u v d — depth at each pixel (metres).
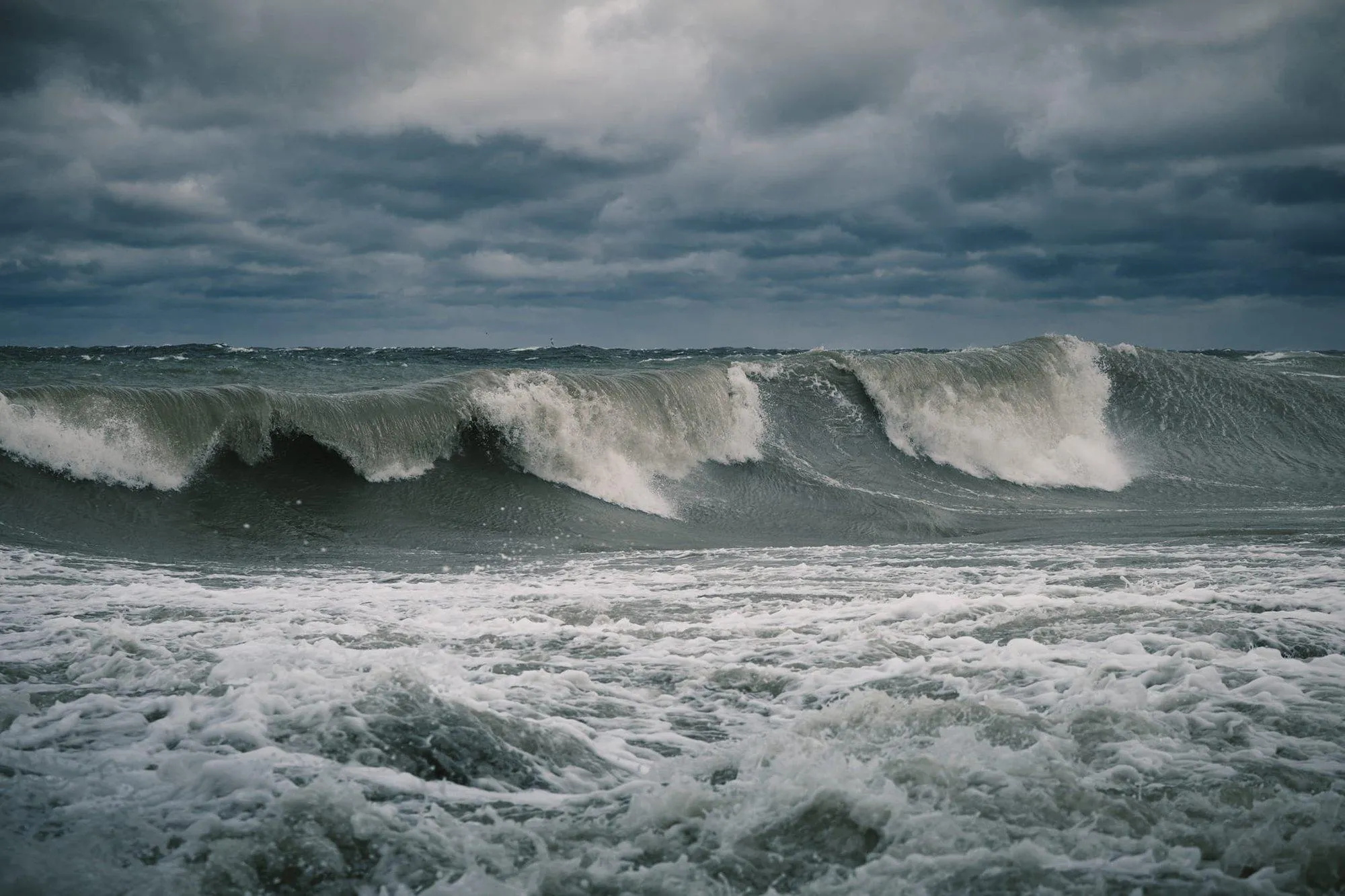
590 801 4.07
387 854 3.39
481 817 3.85
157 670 5.63
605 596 9.25
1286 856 3.24
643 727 5.24
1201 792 3.87
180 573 10.66
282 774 4.05
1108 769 4.09
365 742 4.43
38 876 3.08
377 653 6.26
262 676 5.43
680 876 3.26
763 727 5.30
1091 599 8.14
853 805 3.63
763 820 3.61
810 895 3.12
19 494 13.08
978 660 6.36
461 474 16.12
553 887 3.19
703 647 6.95
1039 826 3.51
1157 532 14.89
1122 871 3.15
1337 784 4.02
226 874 3.22
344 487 15.09
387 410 16.00
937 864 3.22
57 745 4.45
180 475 14.32
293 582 10.26
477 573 11.28
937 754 4.17
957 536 15.77
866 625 7.55
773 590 9.57
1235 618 7.22
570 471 16.83
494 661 6.50
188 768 4.12
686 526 16.03
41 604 8.27
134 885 3.10
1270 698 5.17
